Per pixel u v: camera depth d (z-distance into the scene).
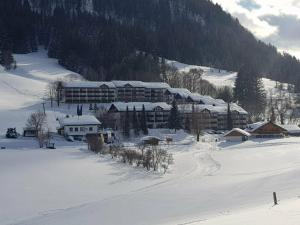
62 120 151.75
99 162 97.38
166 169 92.81
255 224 33.44
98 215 58.00
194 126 164.75
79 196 69.62
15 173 83.94
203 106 191.88
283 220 33.62
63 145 130.00
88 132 146.75
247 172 89.62
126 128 154.00
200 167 97.69
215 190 69.44
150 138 136.00
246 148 132.38
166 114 182.62
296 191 60.41
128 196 69.00
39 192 71.25
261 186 68.38
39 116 150.62
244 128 184.38
